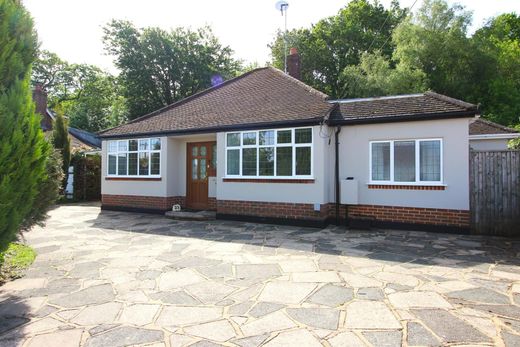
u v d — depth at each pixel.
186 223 10.41
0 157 3.90
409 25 27.61
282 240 7.74
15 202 4.28
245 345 3.05
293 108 10.59
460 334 3.21
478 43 26.19
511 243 7.34
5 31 4.20
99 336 3.26
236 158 10.94
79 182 18.09
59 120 17.30
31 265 5.75
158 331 3.35
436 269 5.35
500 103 24.62
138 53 28.89
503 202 8.20
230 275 5.12
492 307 3.84
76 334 3.30
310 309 3.83
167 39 29.52
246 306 3.95
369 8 34.41
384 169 9.42
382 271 5.26
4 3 4.22
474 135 13.54
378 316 3.62
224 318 3.63
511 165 8.16
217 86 14.94
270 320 3.56
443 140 8.62
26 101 4.51
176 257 6.24
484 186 8.38
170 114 13.91
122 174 13.63
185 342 3.12
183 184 13.05
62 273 5.30
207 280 4.91
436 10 27.22
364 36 32.38
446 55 26.08
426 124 8.83
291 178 9.85
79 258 6.21
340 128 9.91
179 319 3.62
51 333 3.33
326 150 9.77
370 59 26.59
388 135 9.30
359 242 7.47
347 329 3.34
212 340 3.15
